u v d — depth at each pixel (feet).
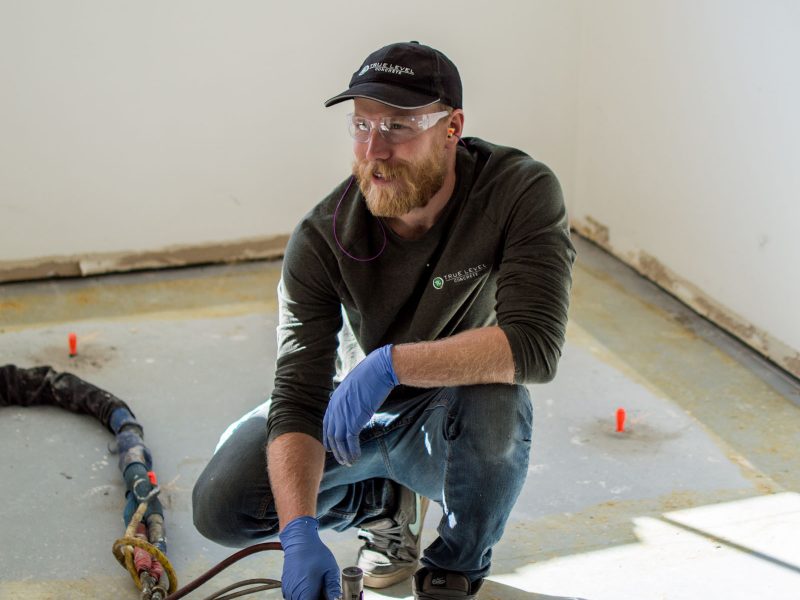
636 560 8.34
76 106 14.10
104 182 14.53
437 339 7.22
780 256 11.78
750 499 9.23
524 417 6.95
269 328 13.08
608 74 15.06
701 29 12.83
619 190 15.17
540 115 15.93
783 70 11.41
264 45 14.48
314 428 6.93
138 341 12.64
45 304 13.88
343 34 14.71
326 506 7.62
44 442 10.28
